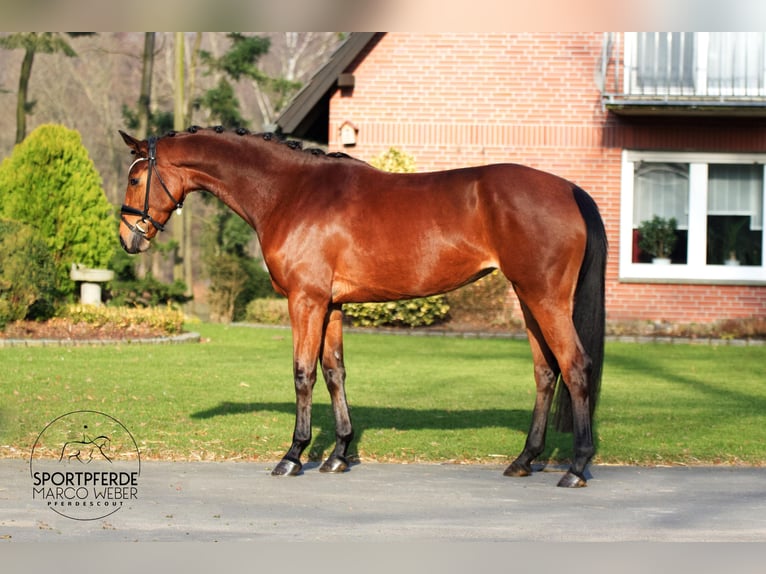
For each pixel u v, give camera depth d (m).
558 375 7.04
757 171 18.33
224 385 11.09
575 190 6.64
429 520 5.83
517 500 6.32
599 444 8.10
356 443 8.04
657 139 18.28
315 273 6.89
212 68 29.36
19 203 18.39
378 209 6.86
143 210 7.33
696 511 6.07
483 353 14.73
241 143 7.24
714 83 18.19
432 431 8.58
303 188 7.06
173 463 7.33
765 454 7.74
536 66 18.44
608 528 5.70
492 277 17.98
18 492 6.40
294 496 6.38
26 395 9.99
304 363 6.94
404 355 14.37
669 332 17.48
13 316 15.62
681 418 9.38
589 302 6.57
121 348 14.73
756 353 15.06
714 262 18.38
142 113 28.78
